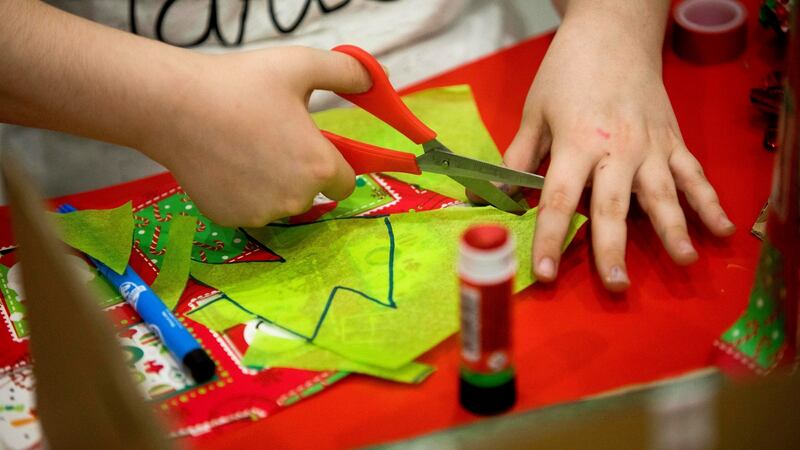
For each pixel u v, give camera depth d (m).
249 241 0.65
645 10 0.74
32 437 0.51
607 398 0.34
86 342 0.35
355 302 0.58
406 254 0.61
